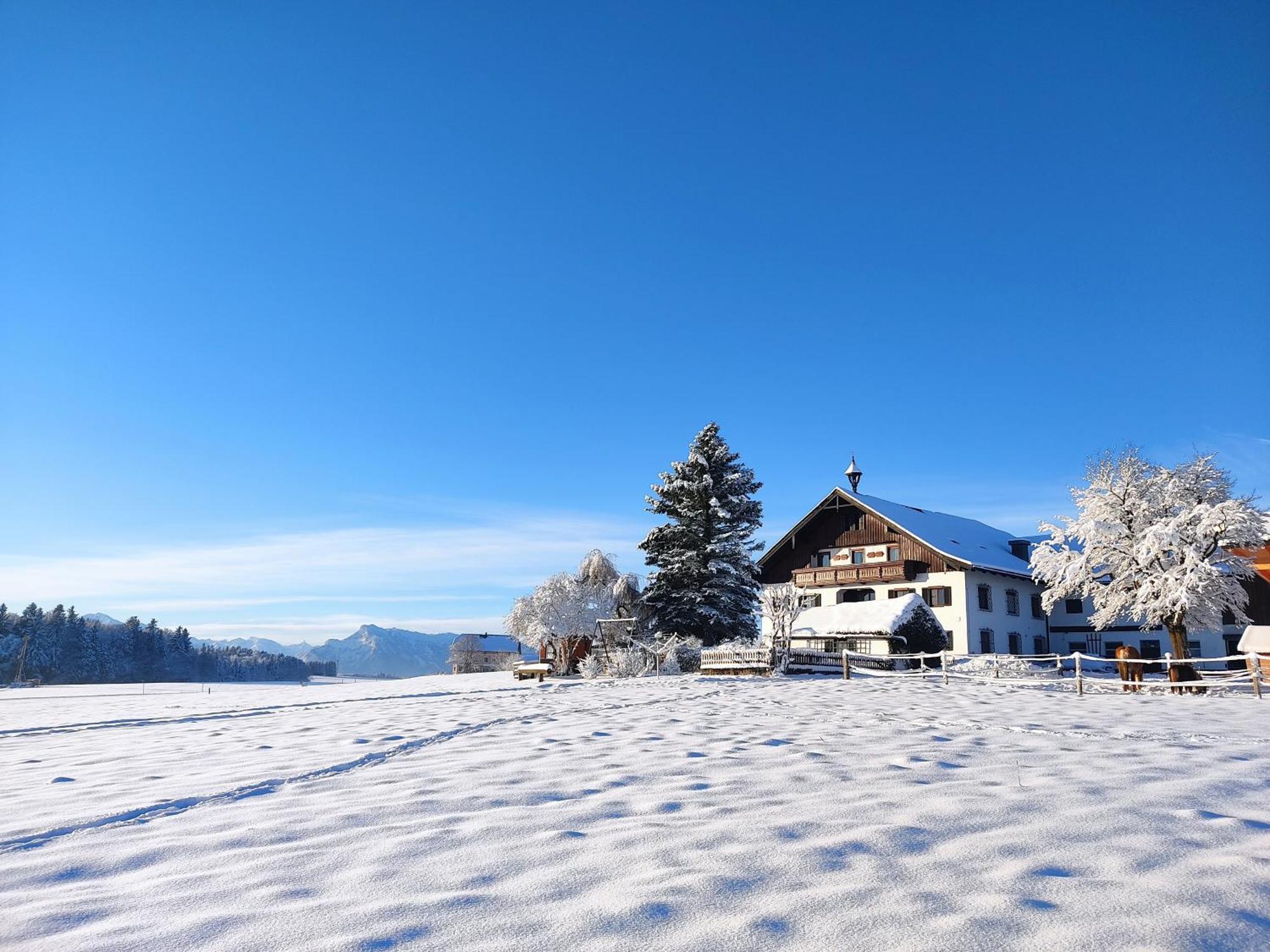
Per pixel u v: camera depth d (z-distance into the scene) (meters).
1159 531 27.50
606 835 5.43
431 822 5.95
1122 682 20.81
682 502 41.38
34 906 4.28
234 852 5.26
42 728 17.02
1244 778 7.19
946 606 44.50
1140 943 3.46
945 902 3.96
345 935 3.74
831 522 50.78
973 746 9.44
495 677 43.72
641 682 28.05
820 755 8.80
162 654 186.88
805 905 3.96
